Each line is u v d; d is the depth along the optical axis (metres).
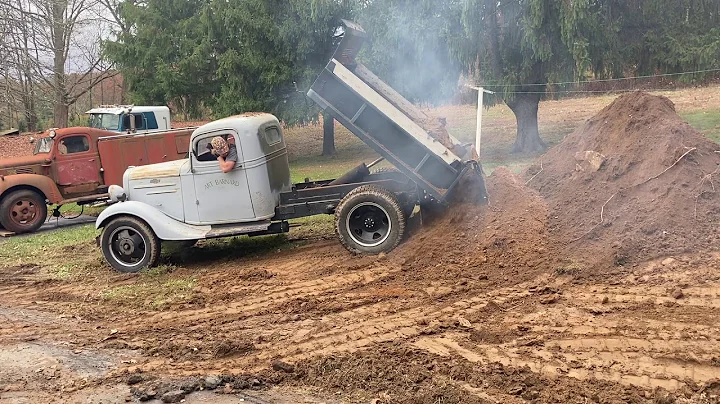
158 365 5.53
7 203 12.95
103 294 7.79
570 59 15.44
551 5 14.73
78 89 30.42
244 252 9.46
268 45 21.23
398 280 7.27
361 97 8.14
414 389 4.69
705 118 17.05
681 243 6.56
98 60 24.69
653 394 4.33
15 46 19.02
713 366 4.61
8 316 7.16
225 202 8.72
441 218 8.59
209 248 9.98
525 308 6.01
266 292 7.33
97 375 5.41
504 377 4.73
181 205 8.84
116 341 6.17
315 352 5.53
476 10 15.41
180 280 8.16
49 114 29.27
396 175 9.11
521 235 7.50
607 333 5.29
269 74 20.61
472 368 4.91
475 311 6.06
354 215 8.41
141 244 8.91
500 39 16.30
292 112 21.72
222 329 6.29
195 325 6.49
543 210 7.73
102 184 14.05
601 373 4.69
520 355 5.08
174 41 22.30
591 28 14.84
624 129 8.02
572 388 4.50
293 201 8.81
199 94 22.73
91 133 13.98
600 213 7.26
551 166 8.58
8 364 5.73
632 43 15.85
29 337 6.41
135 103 22.77
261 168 8.66
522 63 16.31
